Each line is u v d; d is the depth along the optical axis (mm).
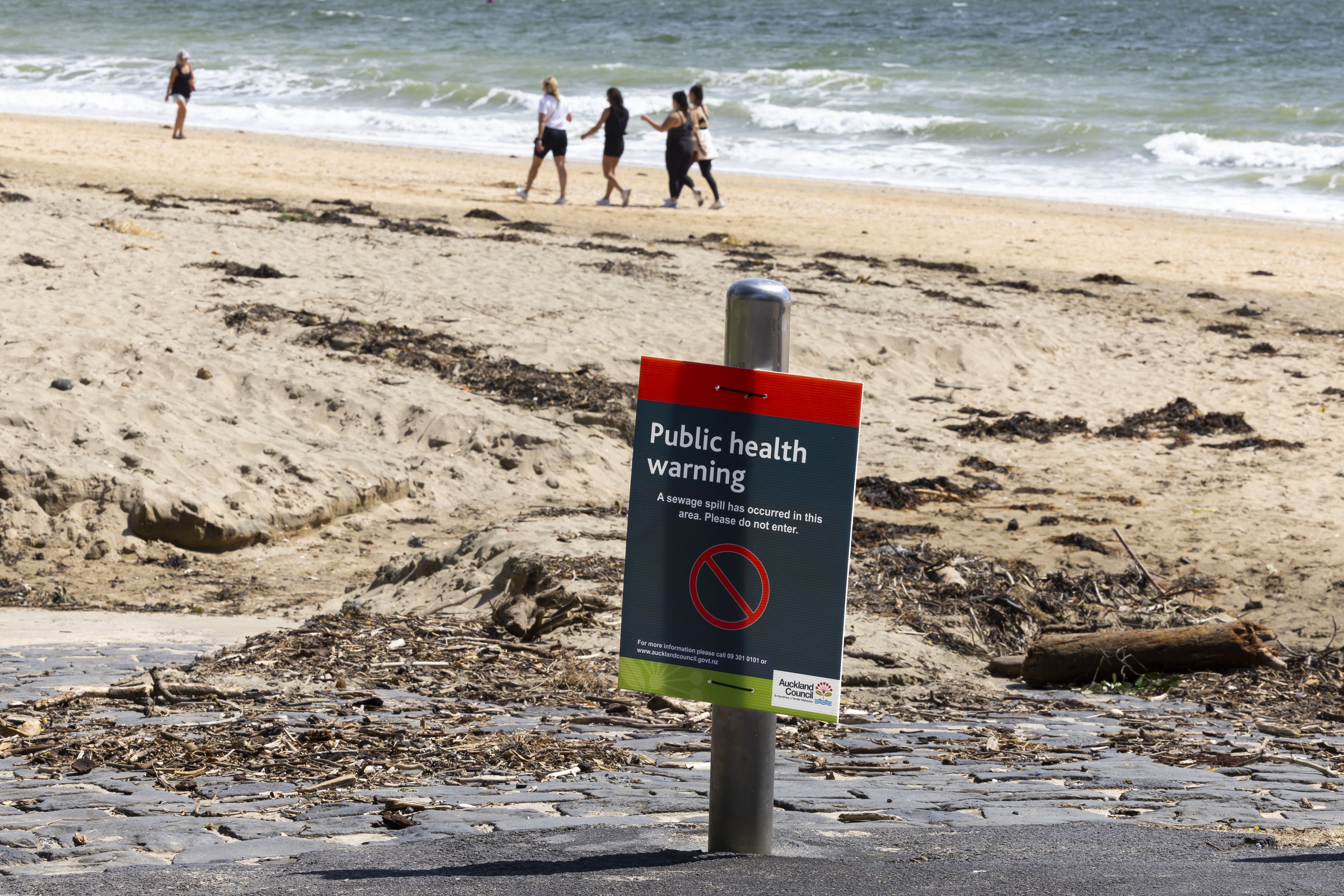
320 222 50312
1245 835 9000
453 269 44125
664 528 8359
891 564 23125
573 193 65438
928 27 175875
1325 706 17297
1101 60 138375
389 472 29000
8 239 41750
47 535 25562
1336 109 101062
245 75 122000
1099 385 39938
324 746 12086
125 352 32250
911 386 38656
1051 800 10562
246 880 7348
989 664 19609
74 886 7188
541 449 30688
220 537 25922
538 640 18750
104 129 86062
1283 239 64125
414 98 110188
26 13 179125
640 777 11312
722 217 60812
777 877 7375
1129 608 22641
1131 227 65938
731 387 8164
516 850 8227
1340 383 40656
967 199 73062
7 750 11836
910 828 9297
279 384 31953
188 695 14547
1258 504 30016
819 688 8102
